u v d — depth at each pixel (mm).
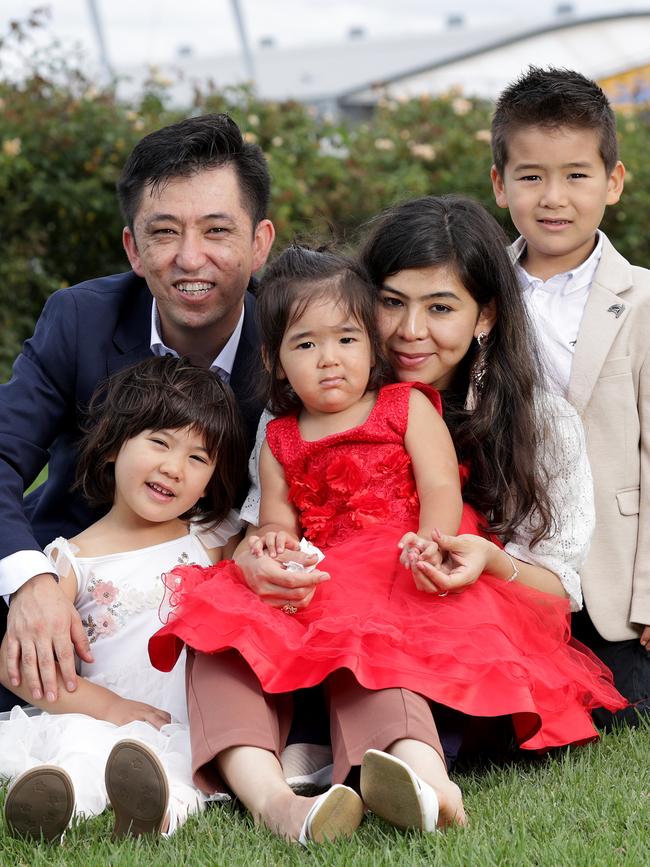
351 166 7574
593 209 3225
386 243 2783
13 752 2430
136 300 3154
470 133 8047
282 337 2717
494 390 2834
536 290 3283
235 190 2932
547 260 3312
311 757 2414
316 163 7449
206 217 2889
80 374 3037
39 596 2607
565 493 2797
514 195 3285
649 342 3113
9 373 6836
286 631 2332
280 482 2799
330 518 2707
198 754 2234
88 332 3051
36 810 2076
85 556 2838
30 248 6887
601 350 3102
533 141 3209
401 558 2424
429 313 2771
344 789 2012
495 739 2633
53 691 2559
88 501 2973
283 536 2518
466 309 2791
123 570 2826
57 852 2041
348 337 2672
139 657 2768
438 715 2369
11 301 6953
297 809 2066
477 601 2445
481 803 2262
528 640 2535
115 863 1939
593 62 15844
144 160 2918
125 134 6977
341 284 2674
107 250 7242
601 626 3025
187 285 2926
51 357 3031
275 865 1938
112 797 2102
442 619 2375
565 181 3207
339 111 14938
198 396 2822
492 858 1903
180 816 2191
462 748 2596
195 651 2385
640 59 15539
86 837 2148
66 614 2604
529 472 2766
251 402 3086
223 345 3141
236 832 2104
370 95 14797
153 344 3098
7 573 2635
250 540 2564
